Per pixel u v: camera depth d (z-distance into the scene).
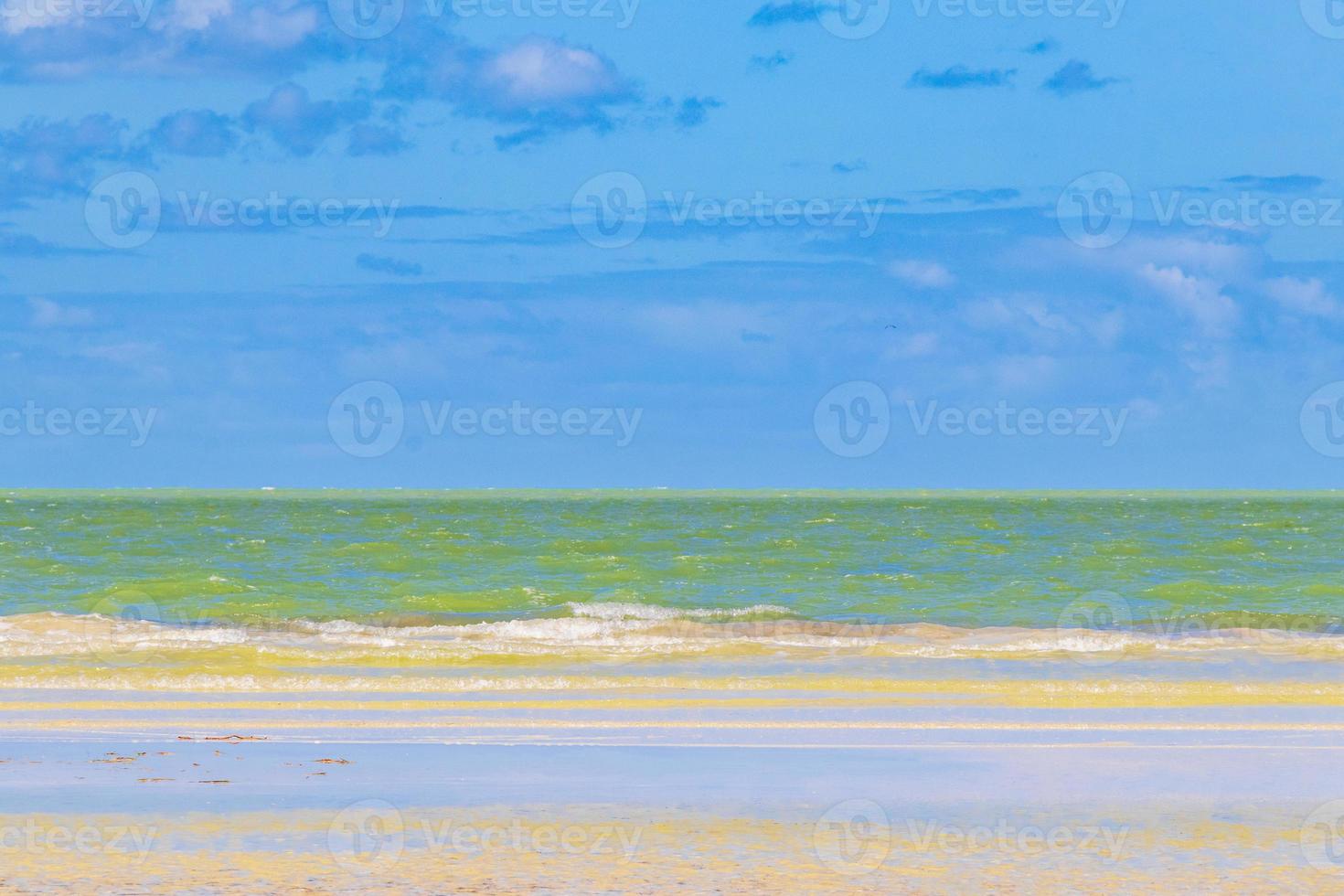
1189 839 39.97
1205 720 63.53
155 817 41.84
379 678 75.88
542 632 103.06
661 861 37.19
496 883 34.72
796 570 165.25
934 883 35.12
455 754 53.66
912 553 198.12
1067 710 66.44
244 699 68.56
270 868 35.94
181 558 175.75
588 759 52.78
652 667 82.69
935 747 55.97
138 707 65.88
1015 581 154.75
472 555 180.38
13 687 72.31
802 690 73.25
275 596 128.88
